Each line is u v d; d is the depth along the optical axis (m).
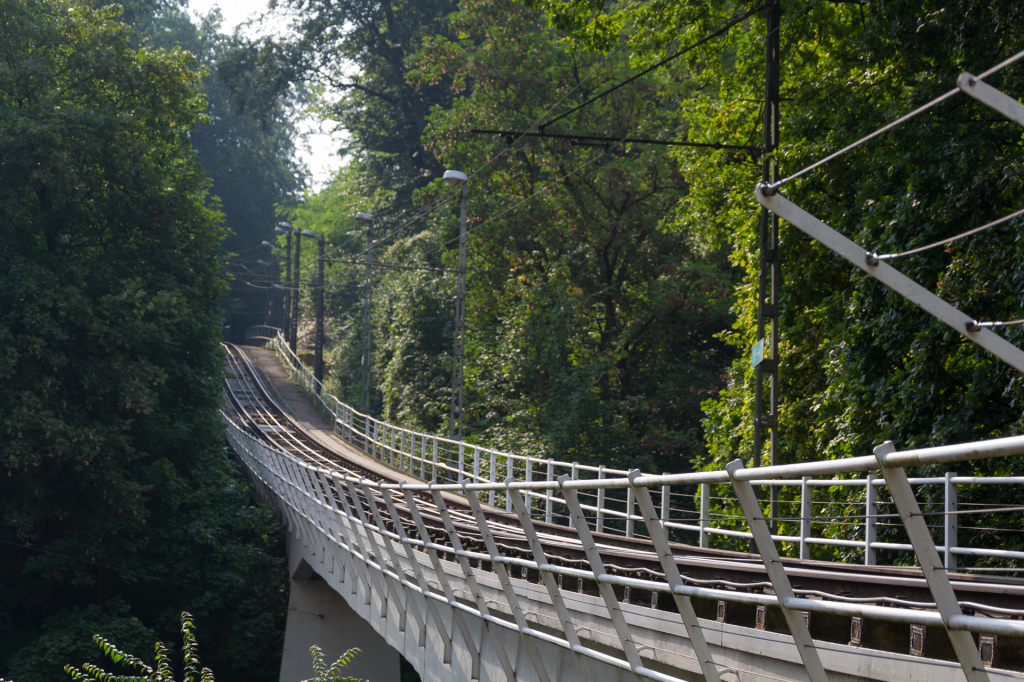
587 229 37.81
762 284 16.28
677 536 30.62
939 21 14.92
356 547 16.48
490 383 35.62
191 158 32.69
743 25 22.22
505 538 11.45
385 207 67.38
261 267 97.56
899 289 5.49
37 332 24.19
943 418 14.14
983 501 13.93
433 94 63.38
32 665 22.88
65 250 28.58
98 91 28.94
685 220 25.64
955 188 14.07
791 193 19.47
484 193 39.44
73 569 24.95
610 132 37.75
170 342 27.36
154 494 27.83
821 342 20.14
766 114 16.39
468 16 40.62
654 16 20.84
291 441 40.34
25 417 22.66
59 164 24.89
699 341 39.44
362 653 23.64
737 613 6.71
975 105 15.29
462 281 31.08
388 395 47.31
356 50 65.81
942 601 3.69
